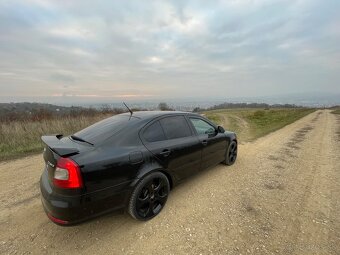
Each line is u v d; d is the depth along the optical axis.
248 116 32.03
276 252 2.41
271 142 8.51
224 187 4.08
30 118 10.95
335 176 4.69
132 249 2.48
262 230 2.80
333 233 2.74
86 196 2.37
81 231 2.79
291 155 6.45
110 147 2.73
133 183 2.76
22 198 3.66
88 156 2.45
